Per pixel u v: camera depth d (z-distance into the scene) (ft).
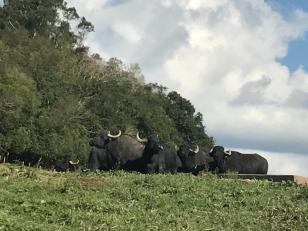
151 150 79.51
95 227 35.27
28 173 55.67
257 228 38.32
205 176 63.10
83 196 44.39
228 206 45.01
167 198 46.06
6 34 160.45
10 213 37.47
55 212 38.50
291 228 38.29
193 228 36.91
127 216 38.83
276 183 56.65
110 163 86.33
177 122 206.90
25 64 132.87
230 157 89.86
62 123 119.24
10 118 111.96
